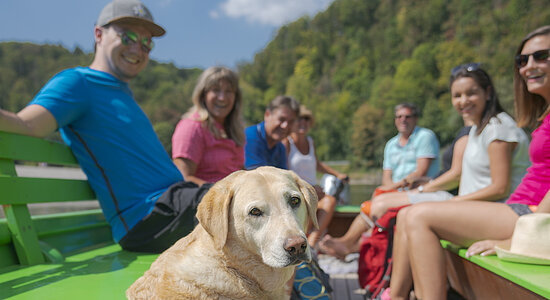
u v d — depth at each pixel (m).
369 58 119.56
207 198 1.47
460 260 2.40
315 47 134.62
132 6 2.69
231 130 3.31
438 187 3.27
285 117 3.70
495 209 2.04
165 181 2.63
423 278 2.08
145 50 2.83
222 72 3.15
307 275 2.05
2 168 2.06
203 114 3.11
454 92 2.96
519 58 2.45
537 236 1.74
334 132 103.44
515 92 2.62
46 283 1.74
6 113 2.07
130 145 2.56
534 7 91.62
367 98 106.56
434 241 2.11
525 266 1.71
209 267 1.43
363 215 3.47
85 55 119.50
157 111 110.44
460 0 107.25
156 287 1.47
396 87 93.12
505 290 1.79
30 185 2.19
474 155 2.68
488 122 2.59
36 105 2.28
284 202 1.46
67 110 2.38
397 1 126.50
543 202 1.88
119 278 1.84
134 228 2.43
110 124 2.52
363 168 89.62
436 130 84.12
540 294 1.38
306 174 4.88
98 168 2.53
